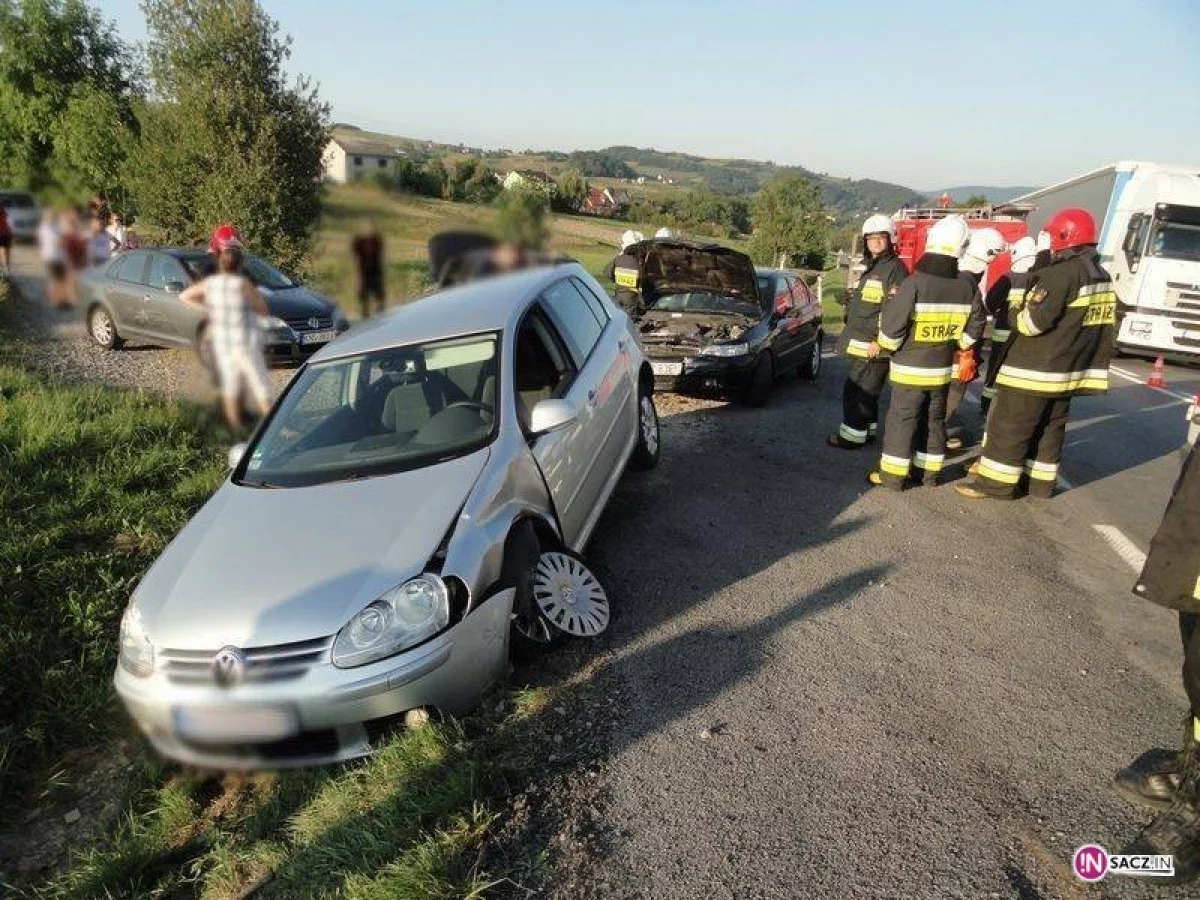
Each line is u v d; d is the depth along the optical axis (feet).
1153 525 17.80
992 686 11.43
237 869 9.12
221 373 24.62
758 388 27.78
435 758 9.66
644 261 30.19
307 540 10.77
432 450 12.39
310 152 48.55
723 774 9.71
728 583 14.65
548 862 8.51
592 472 15.21
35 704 12.02
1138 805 9.14
